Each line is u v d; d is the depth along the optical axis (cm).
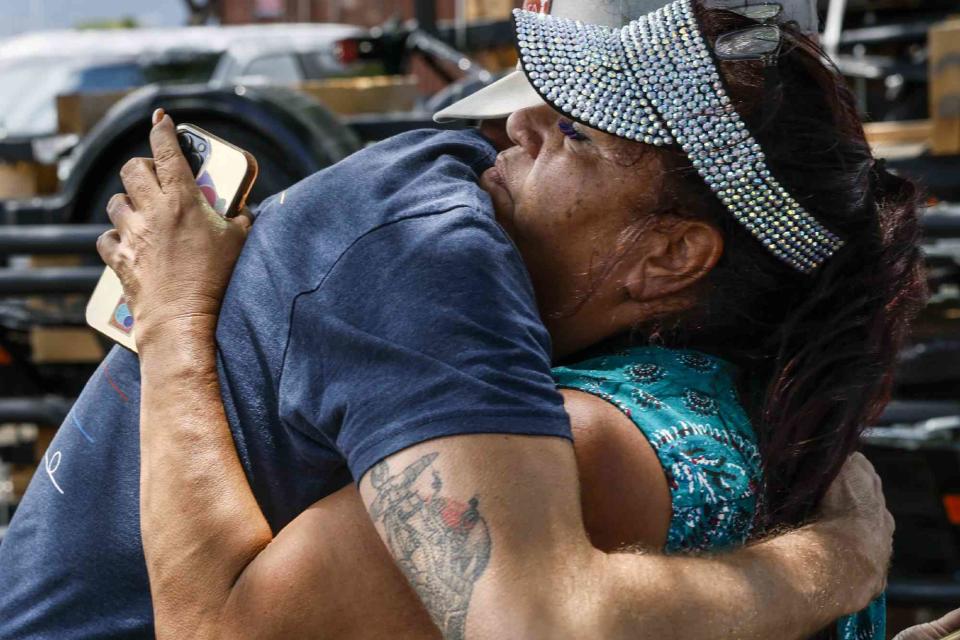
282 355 134
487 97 156
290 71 620
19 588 150
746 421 146
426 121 379
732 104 138
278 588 128
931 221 310
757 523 145
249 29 652
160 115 152
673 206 141
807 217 144
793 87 143
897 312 156
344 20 1228
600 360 148
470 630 113
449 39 464
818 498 153
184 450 135
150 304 143
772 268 147
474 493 115
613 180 141
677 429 137
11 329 400
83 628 144
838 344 150
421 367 121
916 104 450
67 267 400
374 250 130
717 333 152
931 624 174
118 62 596
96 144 372
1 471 472
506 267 129
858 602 144
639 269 144
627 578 119
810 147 142
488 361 121
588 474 133
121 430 147
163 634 132
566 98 139
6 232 361
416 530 116
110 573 144
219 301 144
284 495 139
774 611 129
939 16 475
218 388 139
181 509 132
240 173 151
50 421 386
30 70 593
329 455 135
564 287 146
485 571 113
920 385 334
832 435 150
